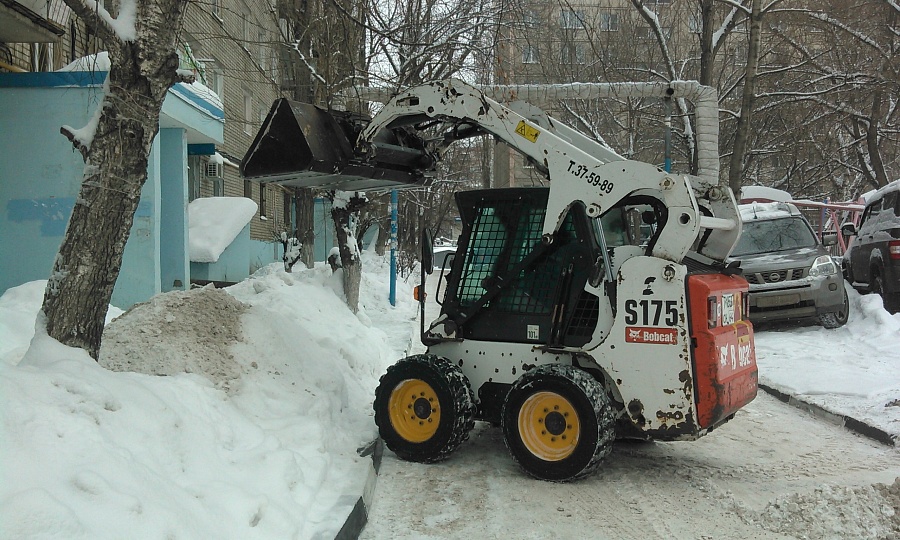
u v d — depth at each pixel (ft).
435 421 20.59
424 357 20.99
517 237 21.17
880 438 23.06
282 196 97.96
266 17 51.47
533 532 15.87
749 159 74.59
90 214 16.65
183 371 20.26
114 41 16.40
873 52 64.23
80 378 14.17
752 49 47.55
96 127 16.81
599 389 18.61
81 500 10.82
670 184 18.49
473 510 17.20
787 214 46.91
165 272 44.57
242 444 17.29
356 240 38.60
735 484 18.99
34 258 35.35
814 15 55.67
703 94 25.63
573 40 62.95
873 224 49.14
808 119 75.05
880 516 15.55
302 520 14.78
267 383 21.39
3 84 34.78
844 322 42.45
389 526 16.28
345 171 22.40
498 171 102.22
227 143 72.13
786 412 27.37
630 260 18.78
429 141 24.59
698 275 19.06
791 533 15.44
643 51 68.54
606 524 16.30
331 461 19.10
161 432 14.61
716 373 18.10
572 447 18.67
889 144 90.89
